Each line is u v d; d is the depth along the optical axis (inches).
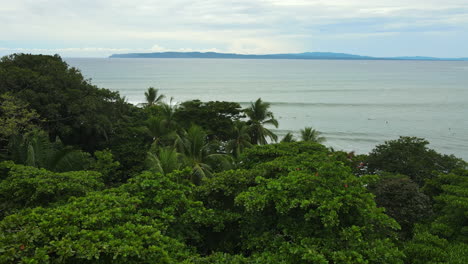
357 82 7593.5
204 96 4633.4
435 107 3811.5
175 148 890.7
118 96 1232.8
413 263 394.9
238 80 7780.5
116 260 291.7
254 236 396.5
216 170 890.7
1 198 487.8
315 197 378.9
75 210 355.3
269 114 1339.8
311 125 2805.1
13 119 731.4
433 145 2194.9
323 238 358.9
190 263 306.7
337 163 484.7
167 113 1126.4
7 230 308.8
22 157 639.1
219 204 482.3
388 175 650.2
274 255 343.6
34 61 1059.3
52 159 638.5
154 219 385.7
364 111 3523.6
